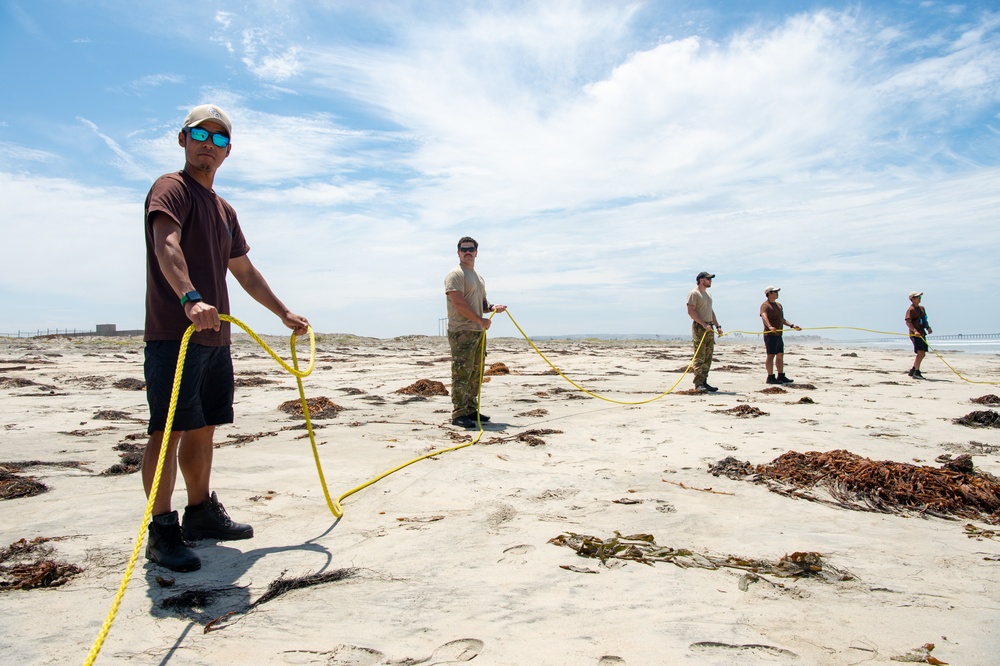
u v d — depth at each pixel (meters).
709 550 3.67
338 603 2.96
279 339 31.05
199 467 3.71
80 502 4.45
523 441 6.84
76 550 3.56
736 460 5.58
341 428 7.71
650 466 5.72
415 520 4.19
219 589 3.10
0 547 3.59
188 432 3.66
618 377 15.16
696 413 8.84
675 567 3.41
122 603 2.95
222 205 3.74
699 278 11.95
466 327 7.99
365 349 28.28
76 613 2.85
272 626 2.74
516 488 4.98
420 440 6.93
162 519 3.34
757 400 10.45
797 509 4.49
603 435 7.24
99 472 5.37
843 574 3.32
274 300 4.12
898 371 17.31
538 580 3.22
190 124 3.49
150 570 3.30
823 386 13.09
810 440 6.83
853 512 4.46
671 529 4.02
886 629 2.73
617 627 2.73
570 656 2.49
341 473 5.39
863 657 2.50
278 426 7.95
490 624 2.76
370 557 3.52
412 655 2.51
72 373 14.57
